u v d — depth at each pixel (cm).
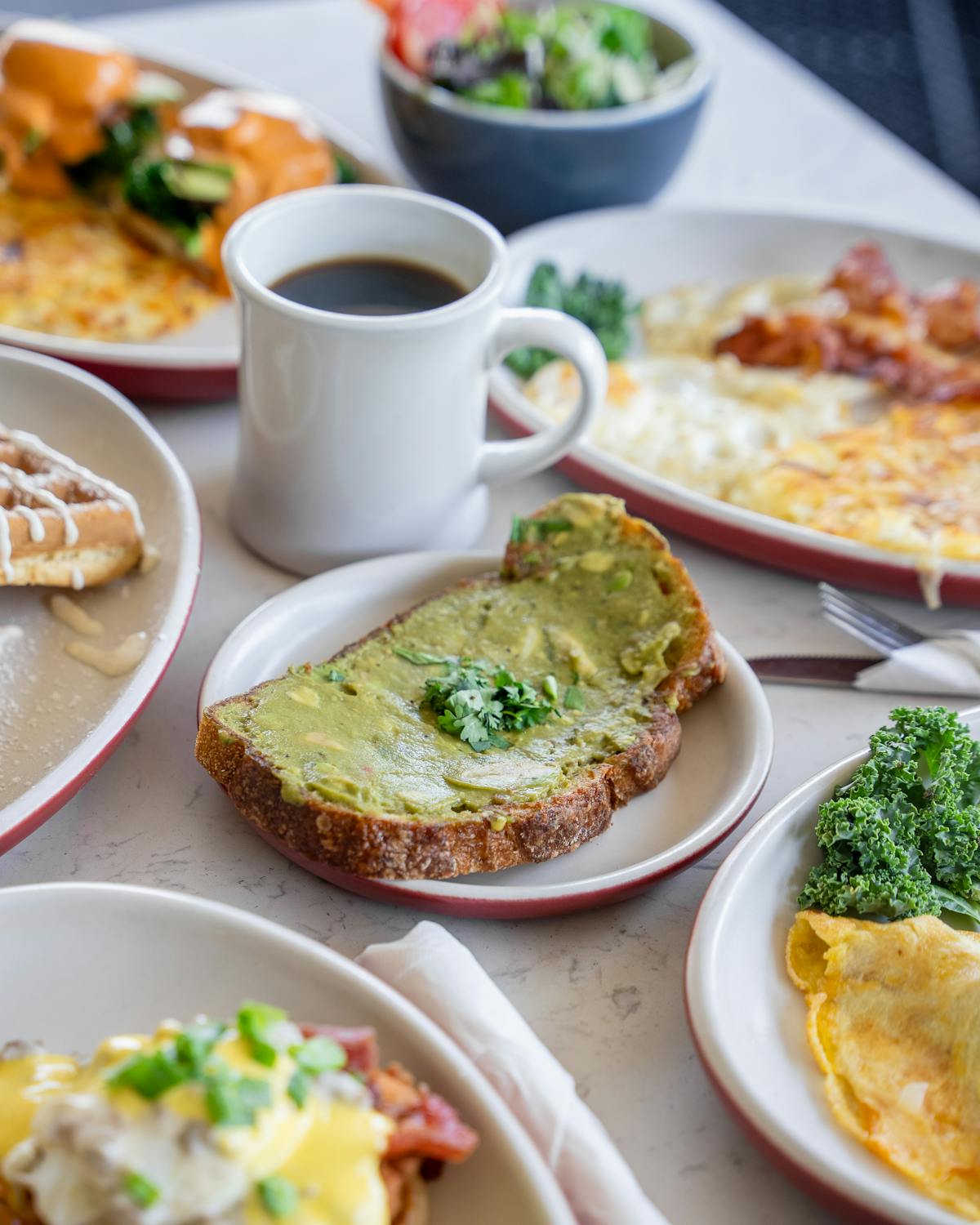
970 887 55
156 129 83
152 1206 44
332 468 63
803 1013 53
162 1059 46
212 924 51
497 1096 49
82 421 67
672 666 60
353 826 54
